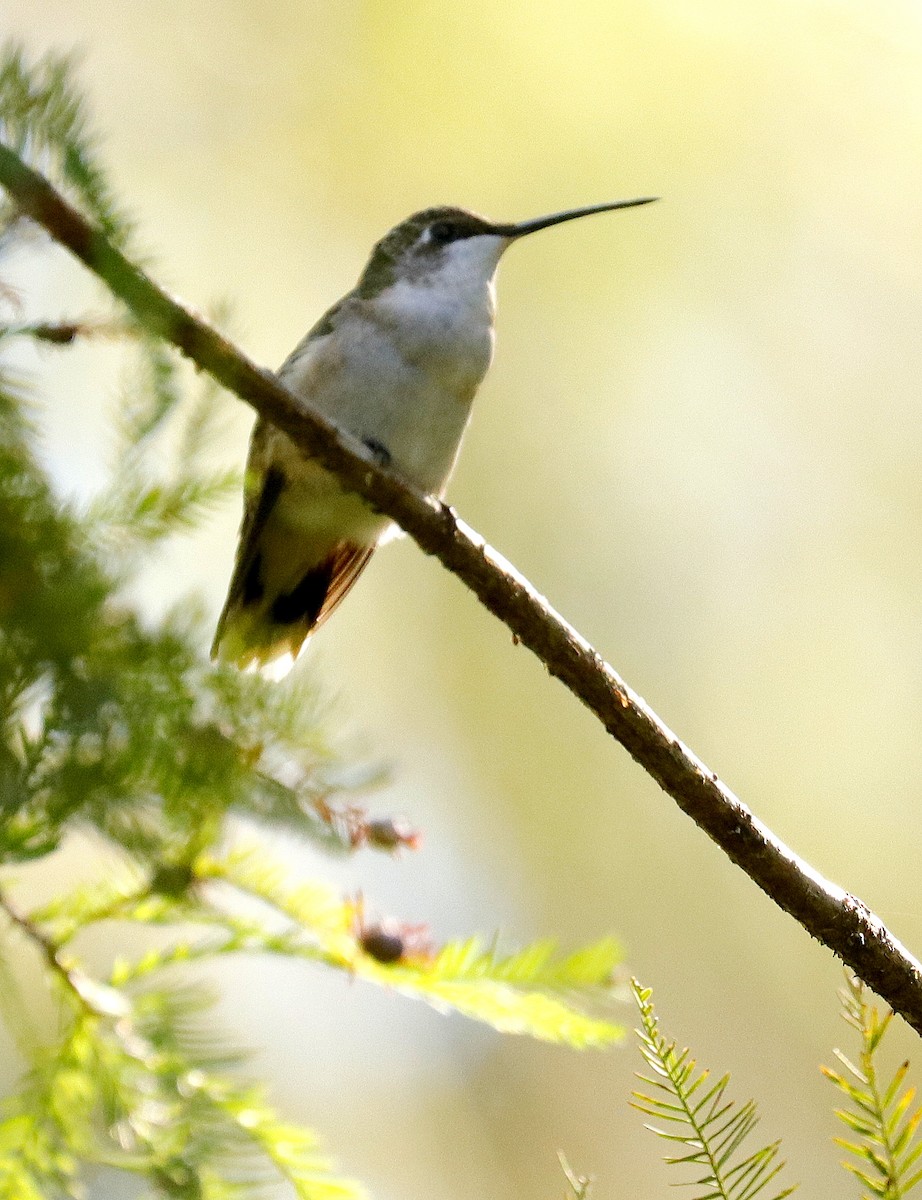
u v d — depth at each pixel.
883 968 4.61
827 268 12.52
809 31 11.56
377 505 4.92
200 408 3.33
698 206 12.28
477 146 12.16
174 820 2.93
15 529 2.82
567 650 4.88
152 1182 3.62
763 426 12.83
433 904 11.59
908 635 12.37
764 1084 11.30
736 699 12.34
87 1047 3.72
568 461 12.72
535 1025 4.22
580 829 12.24
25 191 3.35
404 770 3.21
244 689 2.95
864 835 11.90
